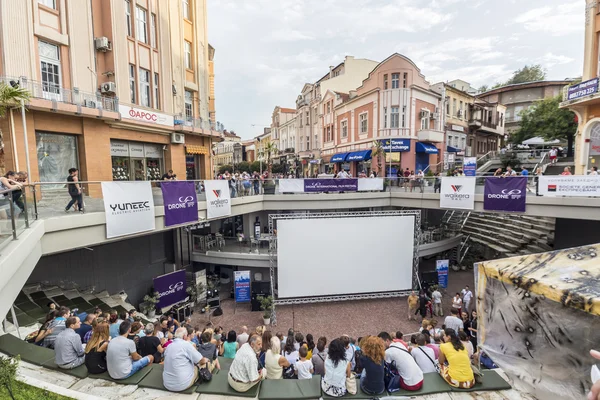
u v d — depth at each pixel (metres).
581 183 10.50
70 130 12.20
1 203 5.15
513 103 41.09
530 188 11.58
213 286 14.66
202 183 11.51
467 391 4.39
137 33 15.23
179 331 6.23
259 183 15.80
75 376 4.82
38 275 10.62
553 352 2.75
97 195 8.00
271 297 13.21
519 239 15.99
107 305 10.79
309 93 39.59
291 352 6.90
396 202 16.69
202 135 19.09
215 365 5.18
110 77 13.81
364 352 4.43
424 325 8.41
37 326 7.46
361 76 34.19
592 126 14.98
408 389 4.41
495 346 3.21
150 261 14.73
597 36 14.68
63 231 7.28
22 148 10.66
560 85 38.62
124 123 14.03
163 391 4.51
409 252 14.55
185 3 18.95
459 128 29.67
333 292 14.17
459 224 19.73
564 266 2.78
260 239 15.64
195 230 17.16
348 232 14.05
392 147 24.41
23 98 9.00
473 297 14.12
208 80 21.92
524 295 2.94
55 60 11.92
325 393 4.39
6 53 10.27
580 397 2.54
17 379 4.15
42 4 11.37
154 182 9.46
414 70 24.28
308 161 39.00
